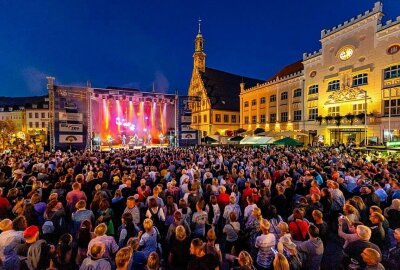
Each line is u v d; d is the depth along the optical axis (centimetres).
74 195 684
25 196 771
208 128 5741
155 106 4025
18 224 455
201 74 6284
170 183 798
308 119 3659
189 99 3231
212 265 348
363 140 2678
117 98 2780
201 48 6419
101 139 3219
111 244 446
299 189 852
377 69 2703
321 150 2288
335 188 767
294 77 3931
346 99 3023
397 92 2511
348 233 492
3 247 403
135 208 588
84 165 1234
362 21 2850
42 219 595
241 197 816
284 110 4169
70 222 673
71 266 462
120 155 1716
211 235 429
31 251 394
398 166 1164
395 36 2530
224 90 6319
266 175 955
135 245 414
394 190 759
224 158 1563
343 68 3105
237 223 568
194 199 717
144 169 1112
